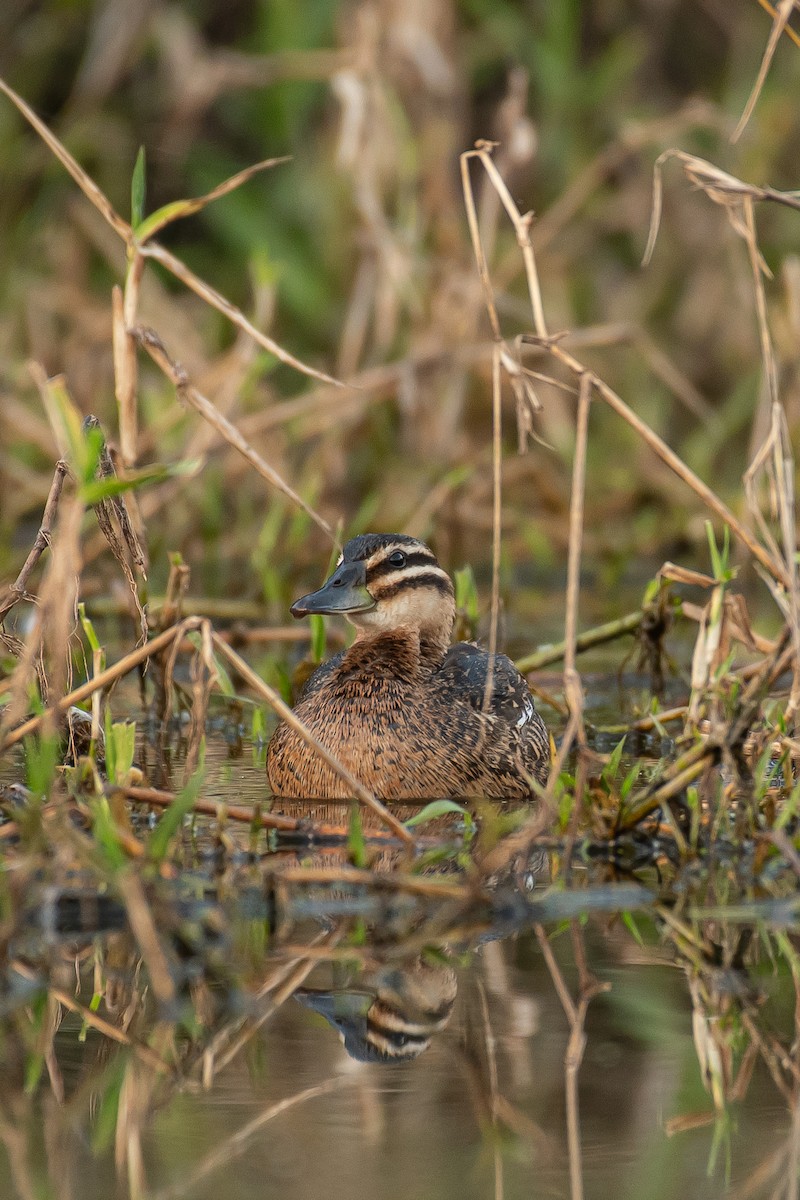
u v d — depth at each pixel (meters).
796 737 11.23
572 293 22.91
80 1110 7.11
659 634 14.23
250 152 24.38
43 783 9.15
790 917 9.08
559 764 9.82
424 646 13.23
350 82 19.58
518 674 13.06
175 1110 7.11
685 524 19.70
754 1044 7.66
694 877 9.65
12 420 19.02
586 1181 6.55
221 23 25.22
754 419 20.86
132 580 11.41
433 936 8.77
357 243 20.72
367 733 11.73
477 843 10.28
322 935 8.72
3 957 8.30
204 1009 7.94
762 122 22.72
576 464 10.07
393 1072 7.43
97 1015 7.89
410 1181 6.52
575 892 9.31
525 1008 7.96
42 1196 6.37
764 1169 6.66
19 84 23.19
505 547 18.30
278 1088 7.29
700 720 11.14
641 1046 7.60
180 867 9.40
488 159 10.84
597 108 23.94
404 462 19.83
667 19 25.25
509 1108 7.08
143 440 16.89
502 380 20.78
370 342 21.19
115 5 22.78
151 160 23.12
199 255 23.11
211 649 10.09
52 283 21.81
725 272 22.97
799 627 9.89
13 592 10.90
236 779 12.05
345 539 18.45
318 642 14.26
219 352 21.17
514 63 24.03
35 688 10.25
